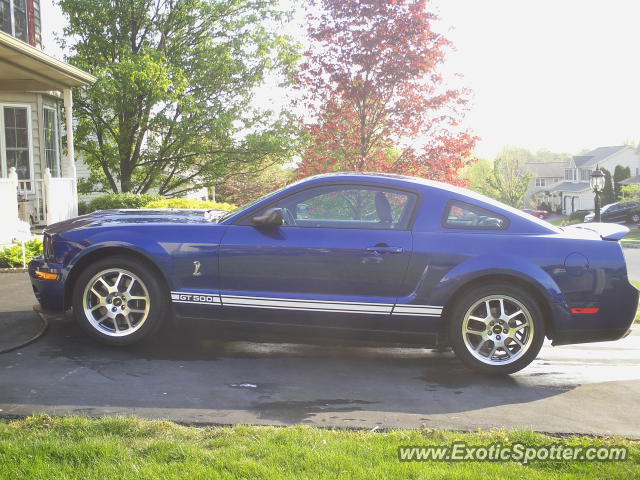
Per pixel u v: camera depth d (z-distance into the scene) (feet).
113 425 11.28
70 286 17.11
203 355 16.84
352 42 46.83
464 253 15.81
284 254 16.06
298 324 16.31
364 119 47.78
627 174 204.03
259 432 11.33
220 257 16.26
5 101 46.21
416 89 47.55
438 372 16.31
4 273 28.25
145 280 16.56
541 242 15.92
